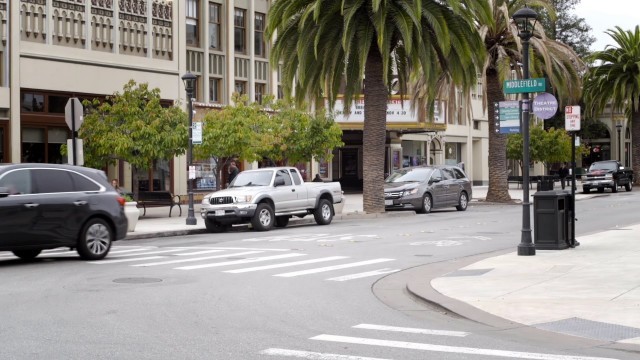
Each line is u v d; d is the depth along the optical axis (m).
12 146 28.84
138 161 27.33
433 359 7.29
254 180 24.33
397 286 12.28
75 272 13.70
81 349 7.67
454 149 59.47
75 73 31.00
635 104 53.84
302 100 29.62
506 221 26.12
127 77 33.06
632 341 7.93
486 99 37.81
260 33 41.09
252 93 40.00
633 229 21.39
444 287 11.62
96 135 27.36
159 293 11.36
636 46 52.25
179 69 35.56
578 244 17.02
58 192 14.91
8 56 28.80
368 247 18.17
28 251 15.95
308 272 13.88
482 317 9.34
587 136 75.12
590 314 9.30
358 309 10.19
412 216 29.31
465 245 18.50
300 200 24.97
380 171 29.59
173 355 7.44
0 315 9.52
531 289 11.23
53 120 30.36
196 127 25.25
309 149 33.56
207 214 23.53
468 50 28.09
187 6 36.91
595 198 42.22
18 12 29.03
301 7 27.66
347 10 26.45
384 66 26.88
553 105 15.89
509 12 35.62
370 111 29.59
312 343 8.02
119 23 32.88
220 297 11.05
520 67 36.44
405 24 26.23
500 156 37.72
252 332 8.59
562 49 35.62
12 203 14.03
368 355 7.45
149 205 28.78
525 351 7.61
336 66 29.02
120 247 18.91
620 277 12.12
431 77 28.70
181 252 17.39
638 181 56.88
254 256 16.42
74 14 31.08
